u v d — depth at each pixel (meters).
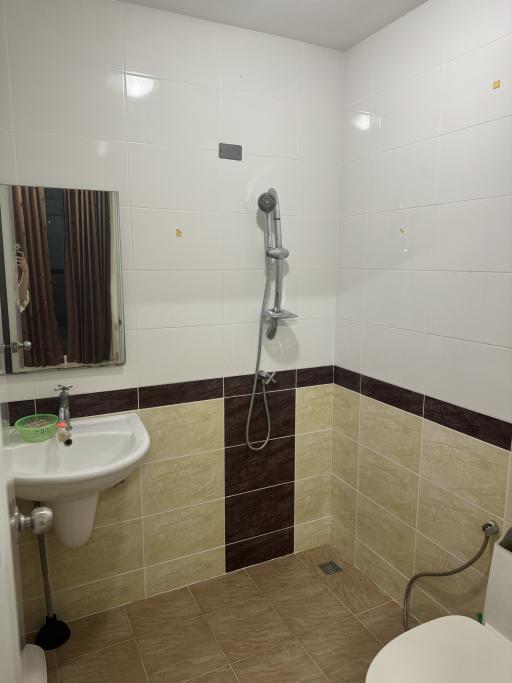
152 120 1.88
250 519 2.35
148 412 2.04
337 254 2.35
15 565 0.90
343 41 2.11
